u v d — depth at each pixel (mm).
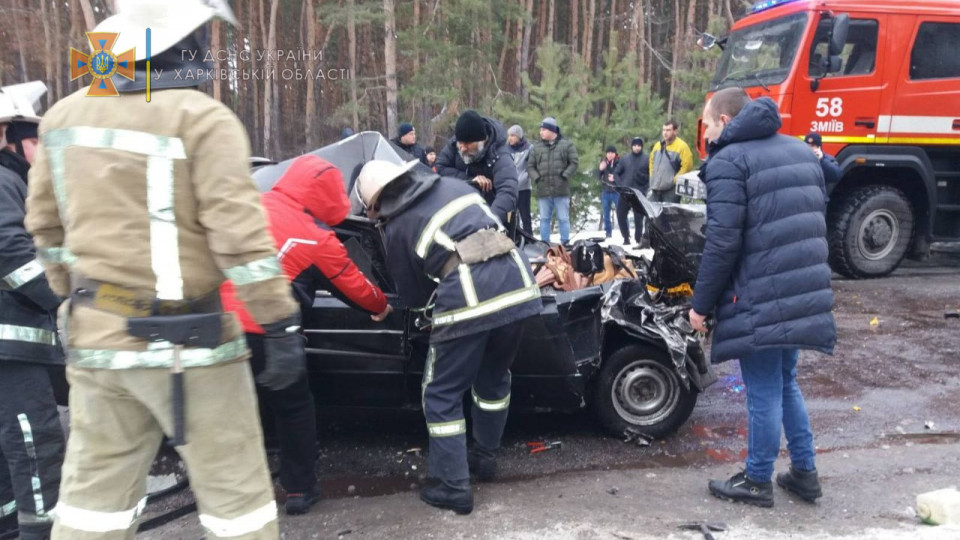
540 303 3338
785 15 7957
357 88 20938
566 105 12867
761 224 3123
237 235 1917
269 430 3826
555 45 13141
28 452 2979
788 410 3389
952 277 8305
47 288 2822
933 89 7930
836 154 7820
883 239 8148
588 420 4508
